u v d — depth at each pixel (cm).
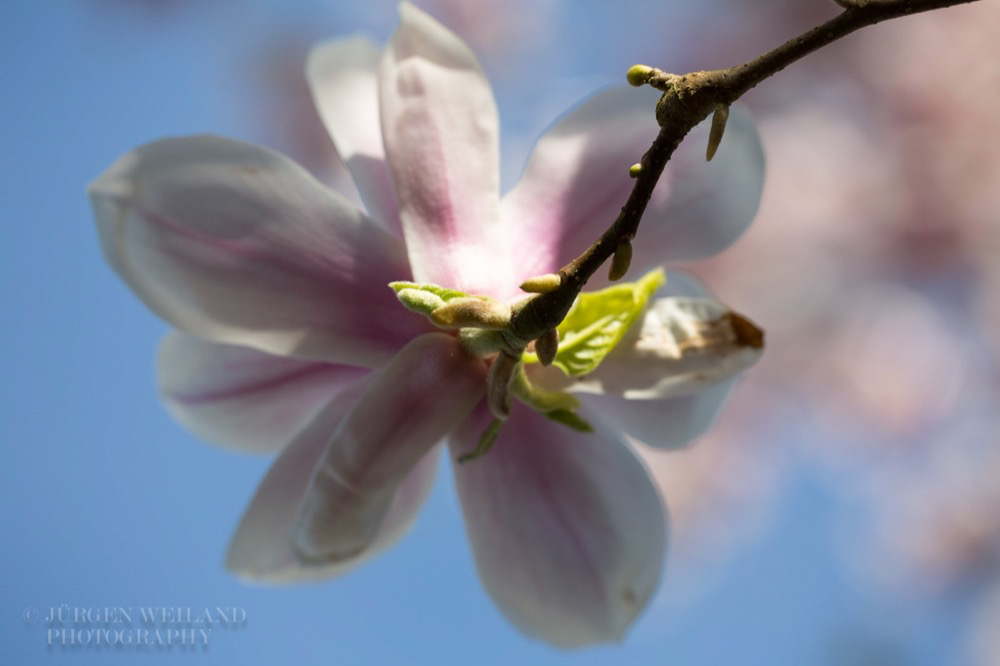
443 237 65
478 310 62
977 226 124
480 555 68
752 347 65
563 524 68
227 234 64
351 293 65
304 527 65
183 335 69
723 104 61
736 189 66
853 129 127
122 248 64
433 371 64
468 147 65
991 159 124
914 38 127
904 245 125
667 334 66
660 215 66
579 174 67
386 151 65
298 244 65
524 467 68
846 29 61
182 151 64
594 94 67
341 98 67
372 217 67
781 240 125
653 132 66
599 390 65
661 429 69
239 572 67
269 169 65
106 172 63
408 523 69
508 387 63
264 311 65
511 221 66
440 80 66
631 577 68
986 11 126
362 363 65
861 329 126
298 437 67
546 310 62
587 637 68
